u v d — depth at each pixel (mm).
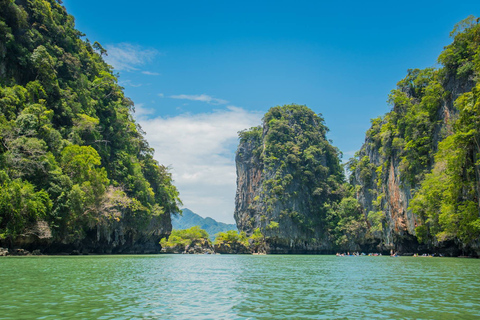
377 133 104375
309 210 138375
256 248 136750
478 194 43781
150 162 106000
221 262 54875
